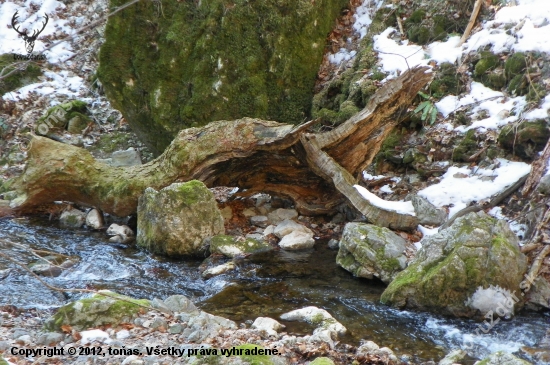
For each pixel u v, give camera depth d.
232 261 6.42
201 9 8.80
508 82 7.83
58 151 7.61
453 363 4.34
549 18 7.97
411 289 5.34
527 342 4.78
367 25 9.72
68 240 7.13
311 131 8.73
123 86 9.02
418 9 9.18
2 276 5.96
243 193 7.72
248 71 8.84
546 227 5.88
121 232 7.27
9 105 10.49
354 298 5.62
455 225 5.49
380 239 6.04
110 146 9.76
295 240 6.88
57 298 5.51
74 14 12.40
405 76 6.80
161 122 8.86
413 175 7.71
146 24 8.85
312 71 9.34
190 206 6.66
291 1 9.02
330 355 4.38
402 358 4.49
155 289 5.82
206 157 7.14
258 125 7.14
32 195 7.66
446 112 8.00
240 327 4.92
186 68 8.86
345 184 6.90
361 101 8.56
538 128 6.95
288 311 5.34
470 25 8.57
